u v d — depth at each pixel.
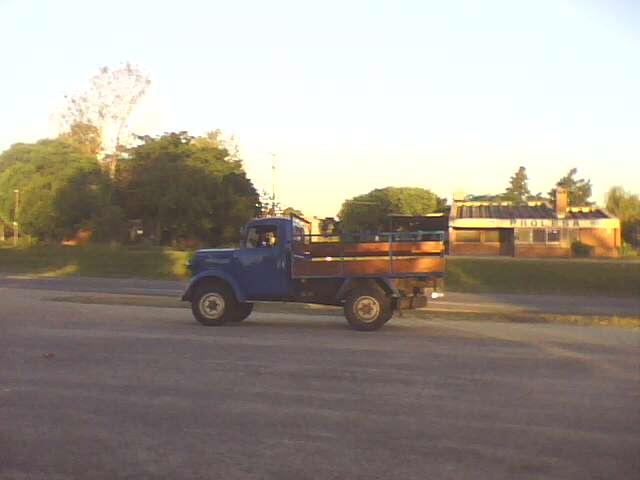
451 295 31.31
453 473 6.48
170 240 57.50
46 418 8.14
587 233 59.31
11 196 58.62
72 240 55.34
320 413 8.57
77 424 7.91
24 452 6.93
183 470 6.47
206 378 10.50
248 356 12.50
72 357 12.12
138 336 14.88
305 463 6.71
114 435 7.52
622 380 10.79
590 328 18.00
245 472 6.44
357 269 16.75
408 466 6.66
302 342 14.38
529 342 14.89
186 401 9.05
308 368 11.43
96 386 9.84
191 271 17.72
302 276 16.92
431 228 65.38
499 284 35.47
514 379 10.77
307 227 18.42
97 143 61.81
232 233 56.66
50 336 14.68
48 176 56.19
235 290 17.03
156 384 10.02
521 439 7.58
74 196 53.78
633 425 8.19
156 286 32.53
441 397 9.50
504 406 9.04
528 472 6.54
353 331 16.47
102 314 19.28
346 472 6.47
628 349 14.05
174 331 15.89
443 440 7.51
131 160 57.12
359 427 7.98
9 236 65.88
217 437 7.51
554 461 6.85
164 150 56.50
